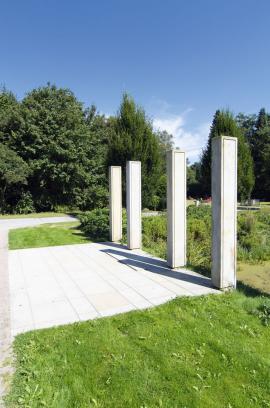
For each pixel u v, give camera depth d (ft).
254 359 8.39
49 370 7.94
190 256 21.90
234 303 12.45
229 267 14.44
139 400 6.89
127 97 46.06
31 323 10.99
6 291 14.69
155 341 9.41
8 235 32.68
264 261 24.13
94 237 30.96
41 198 73.72
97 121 88.69
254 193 109.70
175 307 12.08
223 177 13.87
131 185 24.09
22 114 69.62
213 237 14.57
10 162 63.05
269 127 119.03
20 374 7.86
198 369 7.98
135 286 15.05
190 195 119.55
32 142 69.41
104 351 8.87
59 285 15.52
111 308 12.28
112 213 28.35
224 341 9.34
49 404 6.75
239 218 33.42
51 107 73.26
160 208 59.88
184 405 6.73
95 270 18.25
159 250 24.13
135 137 45.16
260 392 7.13
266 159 103.81
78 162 73.77
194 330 10.07
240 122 134.10
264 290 16.67
